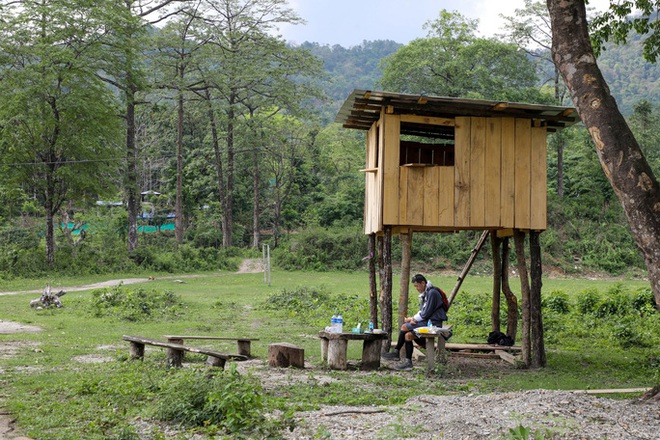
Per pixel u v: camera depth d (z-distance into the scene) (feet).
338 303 74.23
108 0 131.85
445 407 23.47
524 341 41.52
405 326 38.55
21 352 41.04
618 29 45.65
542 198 42.06
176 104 177.88
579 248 165.48
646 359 44.06
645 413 21.97
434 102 40.55
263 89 183.62
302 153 211.82
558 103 174.19
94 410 25.02
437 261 159.84
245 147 188.34
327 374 35.09
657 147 189.88
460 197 41.37
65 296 87.56
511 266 156.35
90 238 161.58
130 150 145.18
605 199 188.65
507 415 21.02
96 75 129.39
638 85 392.06
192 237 198.49
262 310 72.28
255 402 22.29
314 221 196.54
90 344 45.60
